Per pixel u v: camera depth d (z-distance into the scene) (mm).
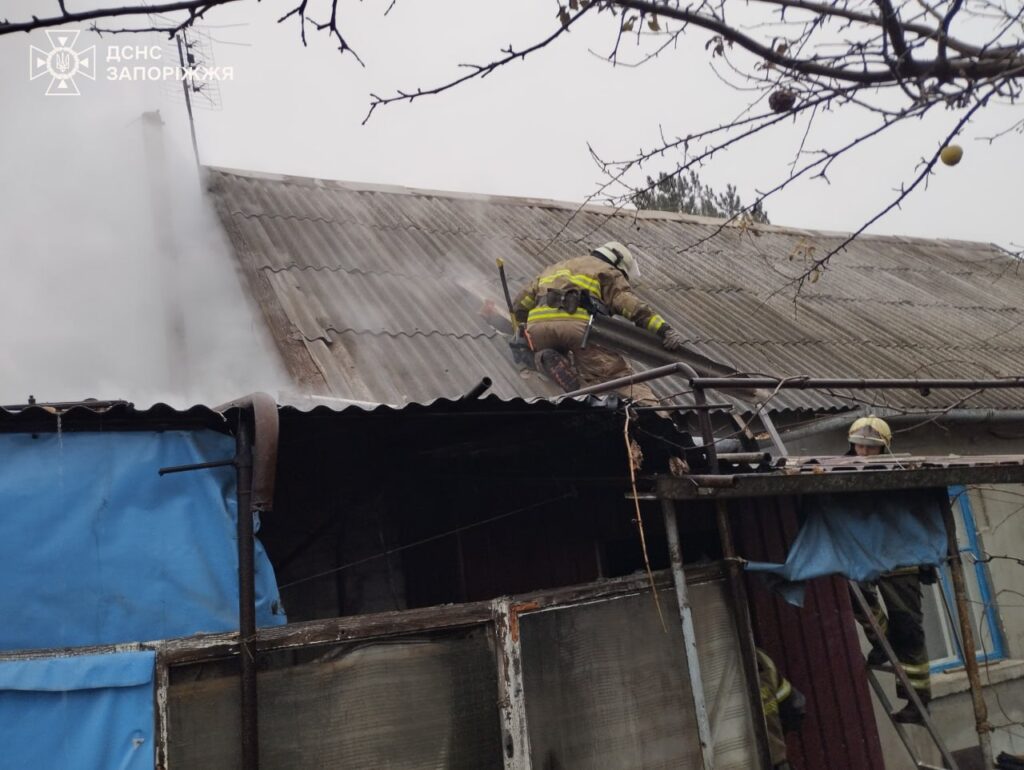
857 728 5586
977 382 4664
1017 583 7547
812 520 4148
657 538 5609
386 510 5383
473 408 3564
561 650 3613
